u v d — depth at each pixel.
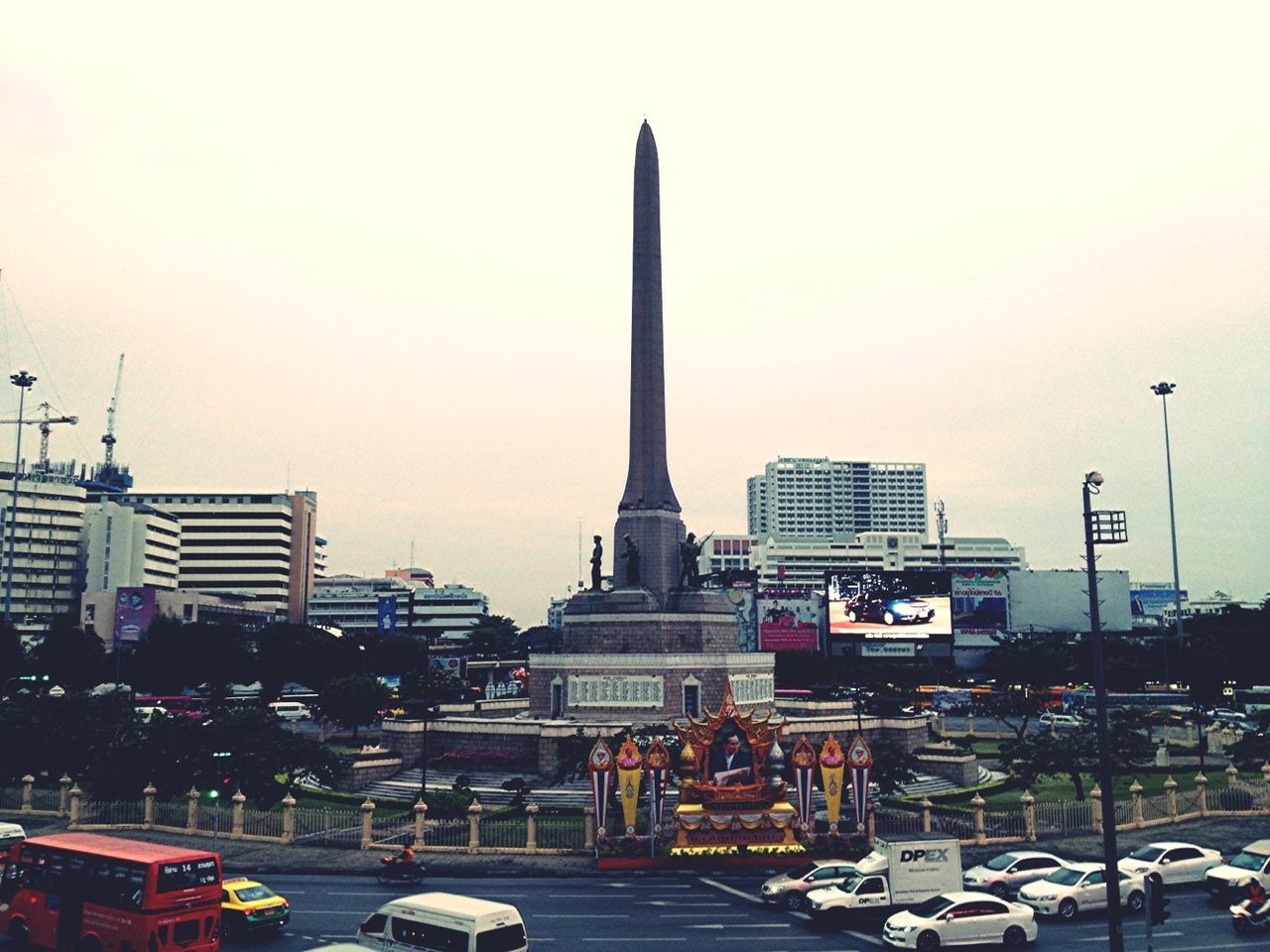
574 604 107.88
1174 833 71.62
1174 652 166.38
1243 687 167.50
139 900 40.75
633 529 108.81
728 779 67.75
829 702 119.56
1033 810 70.12
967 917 45.81
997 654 168.00
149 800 75.19
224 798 77.06
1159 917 37.69
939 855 51.72
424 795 78.75
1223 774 98.88
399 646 184.12
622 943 46.75
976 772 102.44
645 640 103.12
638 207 111.75
